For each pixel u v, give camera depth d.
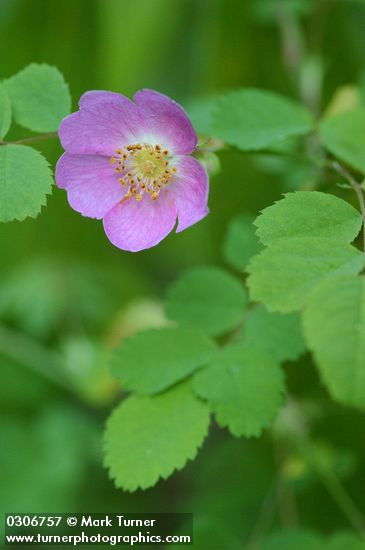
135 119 0.30
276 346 0.32
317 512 0.41
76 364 0.43
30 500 0.43
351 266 0.27
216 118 0.35
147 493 0.44
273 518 0.40
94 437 0.44
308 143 0.38
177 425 0.30
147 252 0.52
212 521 0.34
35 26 0.47
